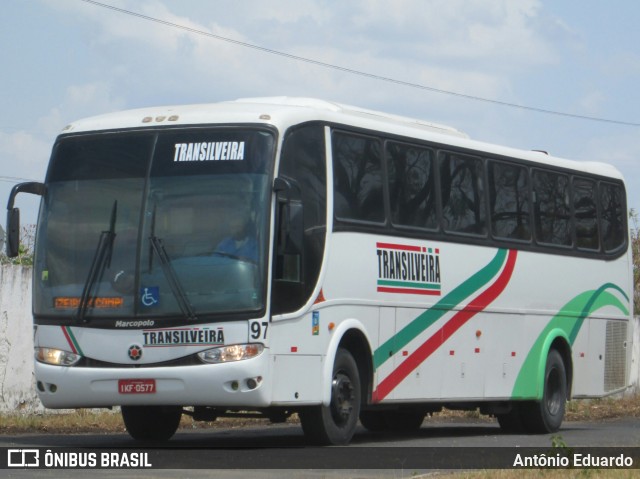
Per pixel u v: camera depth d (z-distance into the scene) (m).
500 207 22.16
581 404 31.69
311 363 17.00
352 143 18.42
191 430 22.61
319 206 17.41
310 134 17.45
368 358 18.42
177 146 16.78
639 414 30.27
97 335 16.39
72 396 16.48
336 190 17.86
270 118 16.77
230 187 16.41
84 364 16.45
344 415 17.86
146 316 16.19
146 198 16.61
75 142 17.30
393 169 19.36
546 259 23.34
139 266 16.34
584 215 24.83
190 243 16.31
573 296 24.17
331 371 17.34
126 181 16.80
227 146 16.61
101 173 16.98
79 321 16.47
